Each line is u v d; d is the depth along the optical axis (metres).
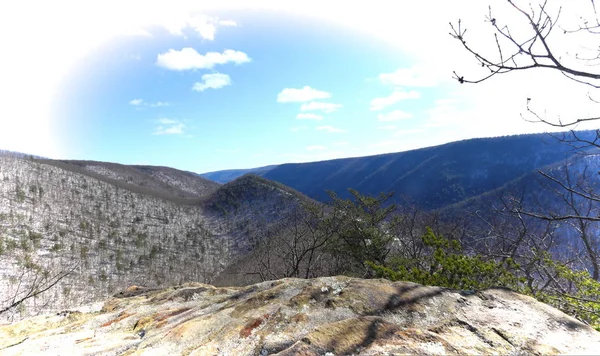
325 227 13.82
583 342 2.22
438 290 3.04
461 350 2.07
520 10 2.16
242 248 67.19
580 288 5.05
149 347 2.53
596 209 5.78
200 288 4.41
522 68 2.22
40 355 2.56
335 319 2.56
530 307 2.79
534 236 7.87
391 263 8.59
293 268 13.80
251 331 2.53
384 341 2.14
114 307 4.18
